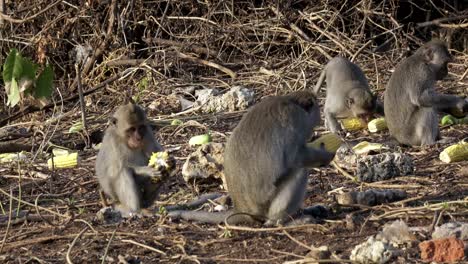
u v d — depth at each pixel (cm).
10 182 1506
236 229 1092
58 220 1234
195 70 2397
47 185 1460
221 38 2480
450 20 2594
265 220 1119
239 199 1118
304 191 1111
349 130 1767
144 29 2544
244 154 1104
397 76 1647
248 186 1103
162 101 2080
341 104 1766
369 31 2584
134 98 2147
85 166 1567
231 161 1118
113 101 2189
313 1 2545
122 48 2441
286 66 2316
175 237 1091
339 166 1395
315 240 1059
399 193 1207
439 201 1191
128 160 1216
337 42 2391
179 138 1767
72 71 2522
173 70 2366
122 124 1209
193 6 2547
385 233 1024
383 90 2092
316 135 1731
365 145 1527
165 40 2481
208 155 1366
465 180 1311
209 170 1355
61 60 2523
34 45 2428
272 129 1093
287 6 2508
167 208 1245
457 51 2475
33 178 1508
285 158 1089
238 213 1119
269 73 2264
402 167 1349
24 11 2481
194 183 1365
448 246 953
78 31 2514
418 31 2622
